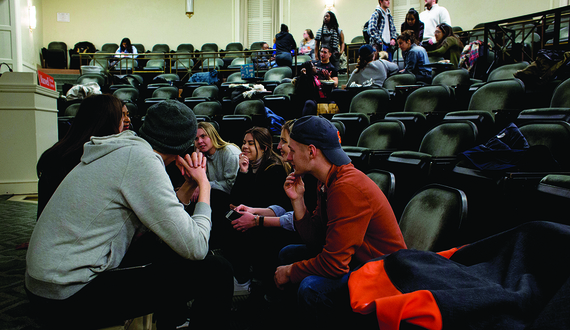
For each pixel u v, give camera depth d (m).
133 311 1.18
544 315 0.72
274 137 4.04
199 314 1.27
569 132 2.06
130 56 9.73
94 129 1.29
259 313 1.89
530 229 0.97
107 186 1.09
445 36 5.86
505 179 1.79
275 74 7.04
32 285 1.09
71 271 1.07
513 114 2.77
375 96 4.28
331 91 4.99
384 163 2.90
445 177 2.41
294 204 1.62
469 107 3.38
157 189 1.11
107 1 11.37
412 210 1.72
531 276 0.88
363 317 1.09
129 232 1.17
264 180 2.34
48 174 1.28
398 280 1.00
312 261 1.34
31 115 4.17
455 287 0.89
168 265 1.22
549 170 1.82
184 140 1.32
